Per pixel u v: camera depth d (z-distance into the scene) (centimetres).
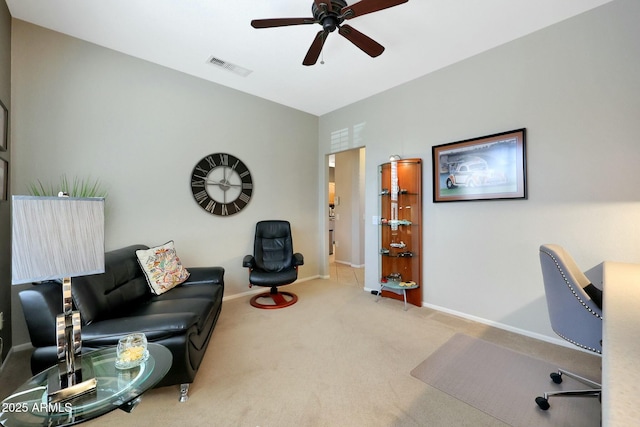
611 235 214
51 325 159
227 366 205
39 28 241
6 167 216
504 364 207
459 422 152
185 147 324
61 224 112
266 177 401
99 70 269
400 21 235
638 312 92
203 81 337
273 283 318
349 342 242
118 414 157
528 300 253
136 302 227
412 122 341
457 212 301
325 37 210
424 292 331
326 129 456
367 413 159
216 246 351
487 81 277
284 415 158
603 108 217
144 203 296
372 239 390
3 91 213
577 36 227
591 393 159
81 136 260
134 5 217
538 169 247
